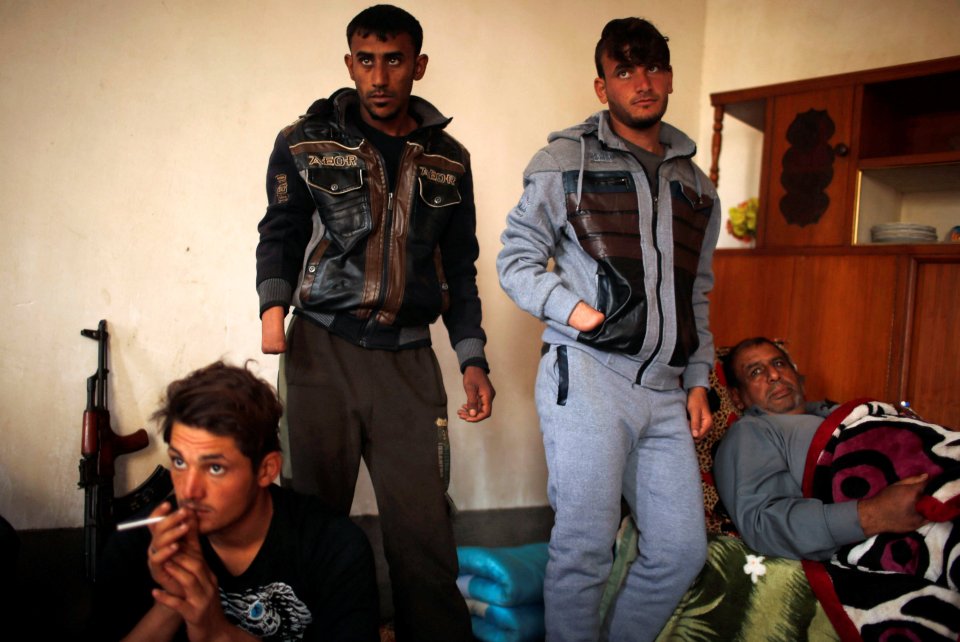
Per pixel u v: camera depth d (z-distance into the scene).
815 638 1.80
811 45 3.30
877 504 1.80
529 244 1.87
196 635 1.13
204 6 2.35
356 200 1.67
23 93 2.15
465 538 2.79
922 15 3.04
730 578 1.94
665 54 1.88
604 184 1.85
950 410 2.55
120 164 2.27
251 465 1.20
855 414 2.10
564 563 1.79
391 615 2.38
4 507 2.18
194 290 2.37
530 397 2.94
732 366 2.46
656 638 1.97
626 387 1.83
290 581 1.32
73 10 2.19
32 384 2.20
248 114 2.43
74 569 2.21
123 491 2.27
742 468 2.07
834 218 2.81
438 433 1.72
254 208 2.45
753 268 2.97
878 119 2.88
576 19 3.03
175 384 1.21
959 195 2.95
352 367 1.68
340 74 2.56
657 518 1.88
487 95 2.84
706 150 3.58
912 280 2.61
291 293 1.66
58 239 2.21
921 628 1.67
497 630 2.11
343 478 1.67
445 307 1.85
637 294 1.79
